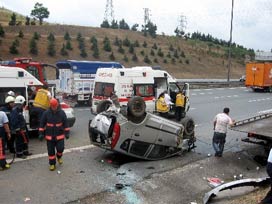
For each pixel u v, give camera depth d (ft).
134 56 190.08
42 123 28.78
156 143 32.48
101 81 53.83
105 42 192.65
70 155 33.53
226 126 34.63
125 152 30.99
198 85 130.31
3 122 28.63
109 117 31.22
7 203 22.43
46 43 168.96
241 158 35.40
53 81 97.30
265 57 236.22
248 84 126.52
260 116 41.70
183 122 37.52
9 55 141.69
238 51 302.86
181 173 29.40
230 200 24.59
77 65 70.49
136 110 30.30
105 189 25.23
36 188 24.98
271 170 18.99
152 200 24.57
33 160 31.60
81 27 234.58
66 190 24.79
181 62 216.54
